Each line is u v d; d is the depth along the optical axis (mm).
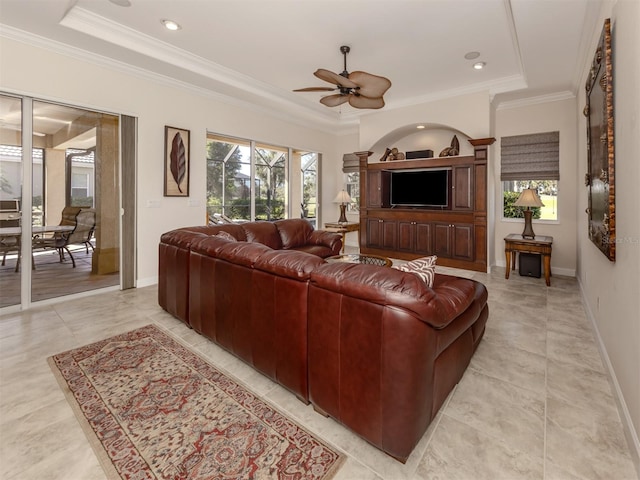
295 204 6676
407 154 5887
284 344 1784
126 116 3930
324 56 3854
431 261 1932
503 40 3445
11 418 1650
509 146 5164
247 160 5586
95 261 3807
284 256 1808
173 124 4398
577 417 1695
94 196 3762
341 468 1368
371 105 3641
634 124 1475
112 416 1677
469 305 1831
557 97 4738
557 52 3402
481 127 4871
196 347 2459
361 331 1414
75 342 2521
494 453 1450
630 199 1559
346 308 1468
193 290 2588
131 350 2395
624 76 1654
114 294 3816
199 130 4723
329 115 6348
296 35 3355
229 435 1550
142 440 1512
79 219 3652
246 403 1799
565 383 2014
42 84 3248
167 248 2965
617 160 1834
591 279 2963
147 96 4105
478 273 4914
